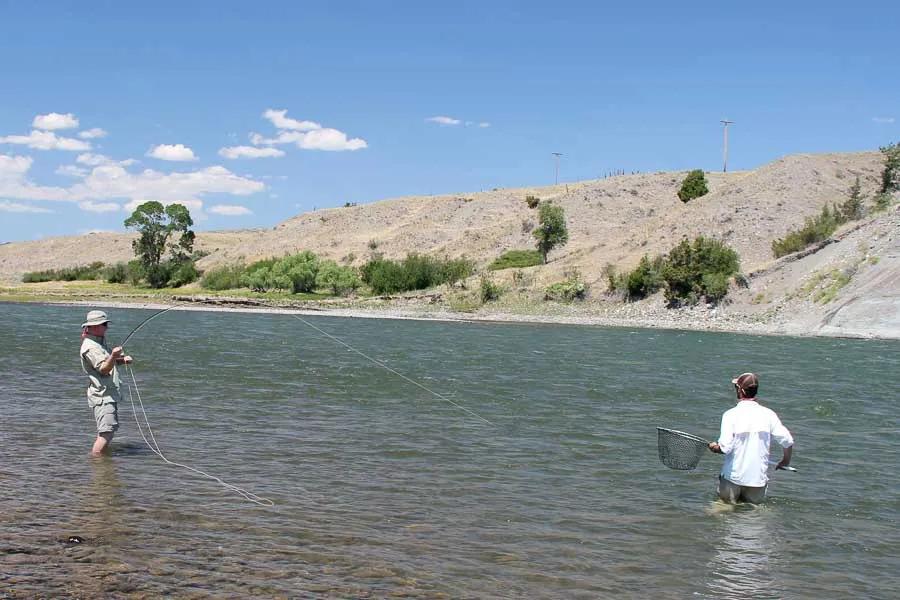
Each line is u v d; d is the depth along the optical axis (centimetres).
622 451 1320
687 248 5694
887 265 4953
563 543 849
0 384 1962
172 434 1380
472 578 740
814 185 7544
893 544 874
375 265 8050
